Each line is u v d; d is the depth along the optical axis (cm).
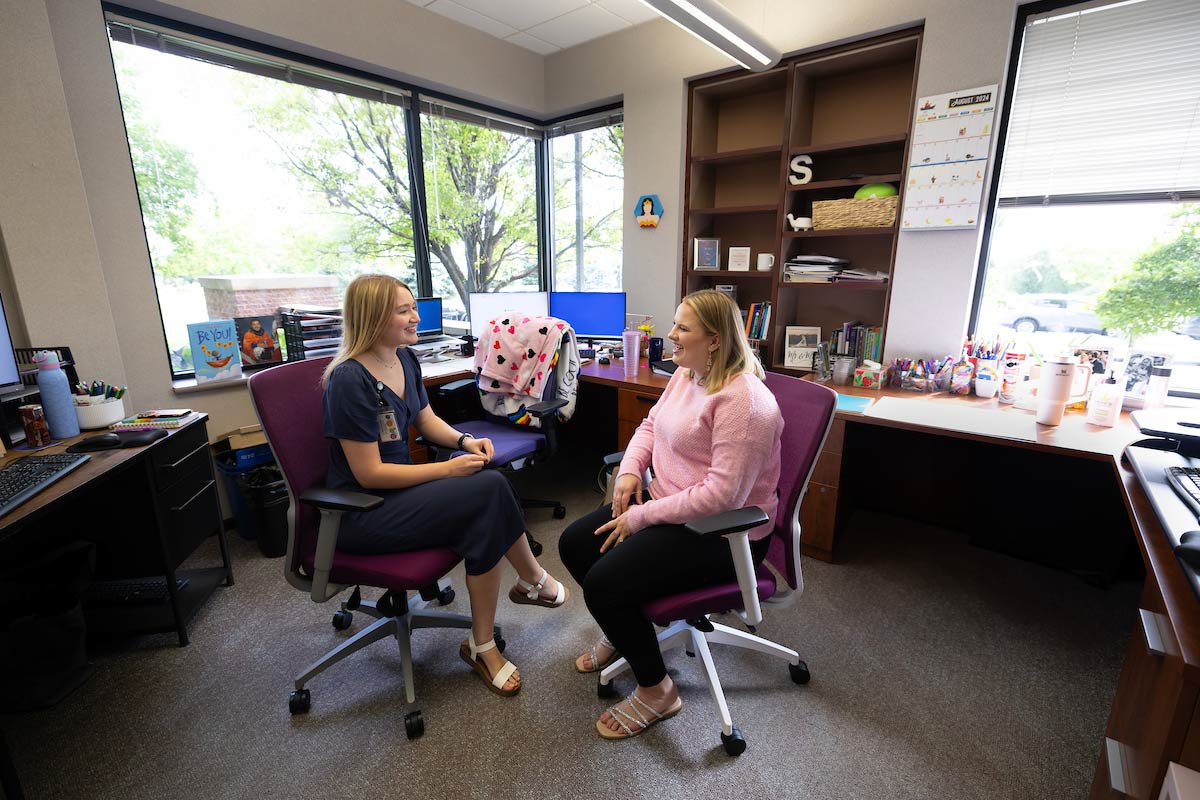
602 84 331
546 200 403
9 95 179
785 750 141
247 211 260
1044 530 226
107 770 135
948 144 225
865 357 267
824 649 179
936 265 237
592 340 346
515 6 288
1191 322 207
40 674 161
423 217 328
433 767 137
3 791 113
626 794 129
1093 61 209
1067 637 184
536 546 240
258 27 234
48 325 195
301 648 180
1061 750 140
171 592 176
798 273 278
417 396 174
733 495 128
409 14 285
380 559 143
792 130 267
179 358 247
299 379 149
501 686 158
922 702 157
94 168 205
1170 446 144
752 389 133
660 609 130
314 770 136
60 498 126
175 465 181
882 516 278
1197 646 73
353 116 290
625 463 163
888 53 246
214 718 151
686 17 193
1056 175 222
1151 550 99
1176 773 72
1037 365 215
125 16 211
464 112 337
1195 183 198
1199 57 192
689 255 318
